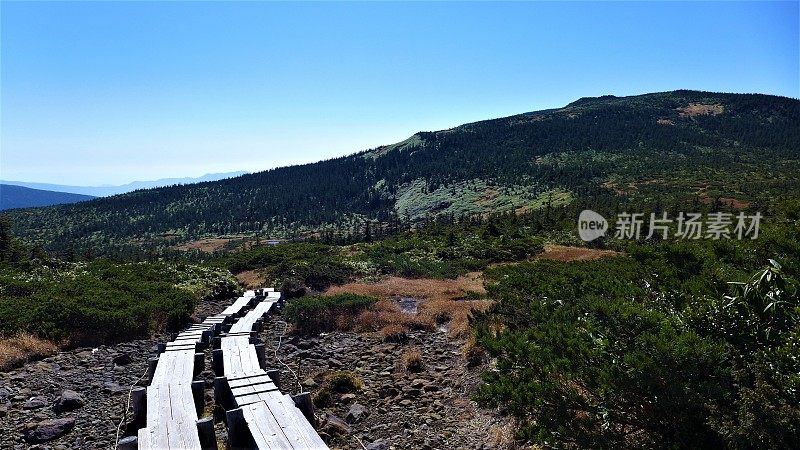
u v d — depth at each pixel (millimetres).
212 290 19297
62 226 183750
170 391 7211
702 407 4133
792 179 103250
